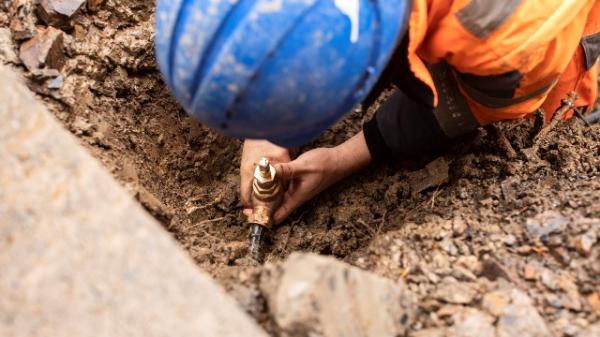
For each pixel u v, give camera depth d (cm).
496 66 110
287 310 99
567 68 133
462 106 121
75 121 126
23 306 93
